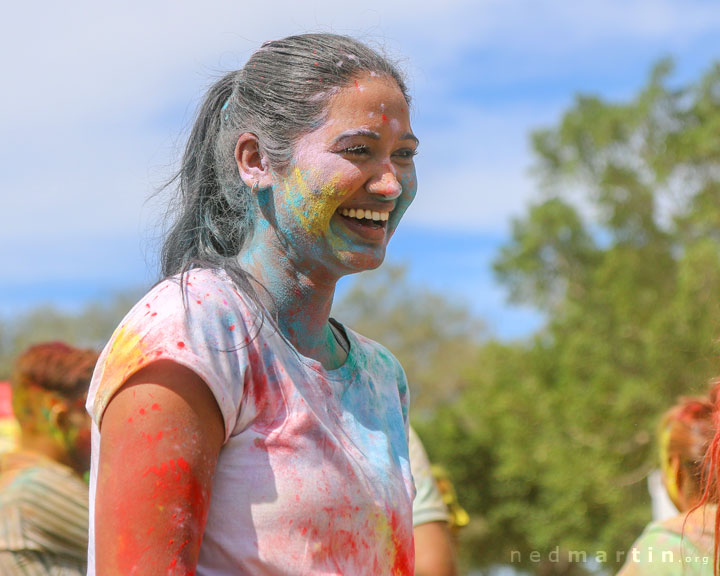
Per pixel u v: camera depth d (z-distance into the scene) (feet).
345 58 12.60
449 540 21.77
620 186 159.22
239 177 12.81
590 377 136.67
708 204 152.25
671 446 19.72
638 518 122.11
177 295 11.41
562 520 126.11
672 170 157.17
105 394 11.01
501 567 134.41
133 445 10.59
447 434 140.36
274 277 12.60
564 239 164.35
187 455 10.63
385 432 12.89
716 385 19.69
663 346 127.13
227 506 11.14
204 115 13.38
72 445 21.68
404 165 12.85
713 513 18.39
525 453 133.28
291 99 12.36
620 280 147.54
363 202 12.38
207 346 11.14
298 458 11.37
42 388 21.61
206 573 11.07
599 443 128.36
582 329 143.23
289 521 11.13
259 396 11.48
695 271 130.62
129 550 10.32
